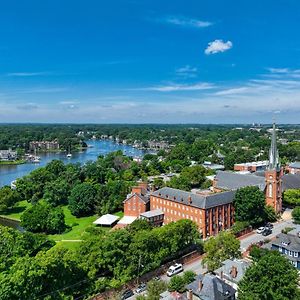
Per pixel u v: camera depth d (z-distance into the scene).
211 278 81.62
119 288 95.62
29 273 79.00
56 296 83.88
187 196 154.25
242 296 70.50
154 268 105.31
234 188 179.75
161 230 112.44
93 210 193.12
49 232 160.62
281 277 69.50
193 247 122.25
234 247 103.75
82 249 97.56
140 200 169.62
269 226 152.50
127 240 101.56
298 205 180.75
